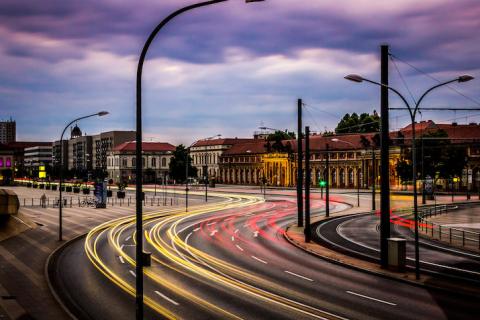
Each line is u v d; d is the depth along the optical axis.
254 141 195.62
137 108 16.67
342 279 26.67
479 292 23.36
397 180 123.69
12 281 26.39
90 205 81.00
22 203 86.06
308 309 20.62
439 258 33.28
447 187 119.38
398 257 28.16
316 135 179.38
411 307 20.98
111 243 40.25
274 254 35.16
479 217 61.41
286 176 160.38
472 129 123.12
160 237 44.09
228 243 40.56
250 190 136.62
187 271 28.66
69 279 26.72
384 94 29.89
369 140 137.75
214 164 199.25
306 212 40.88
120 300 22.33
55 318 19.80
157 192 130.38
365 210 75.00
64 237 43.53
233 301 21.94
